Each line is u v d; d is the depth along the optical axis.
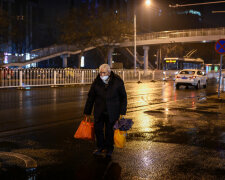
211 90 20.89
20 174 4.07
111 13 43.50
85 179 3.95
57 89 20.83
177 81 22.25
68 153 5.15
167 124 7.88
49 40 62.56
